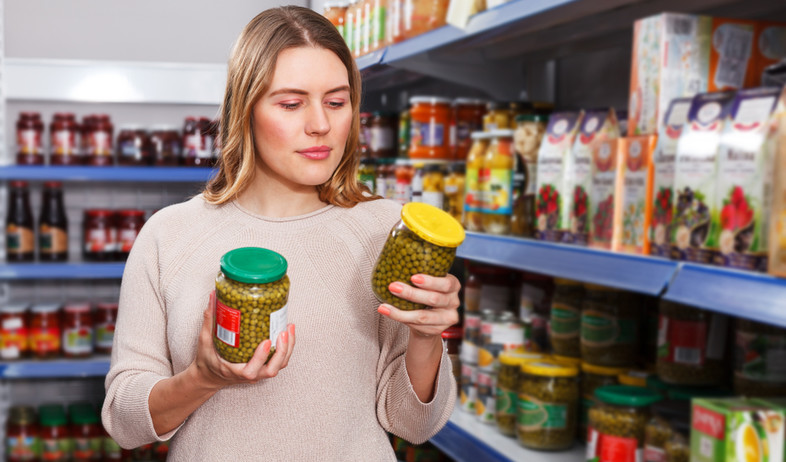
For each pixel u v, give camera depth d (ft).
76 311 12.51
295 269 3.74
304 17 3.59
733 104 3.74
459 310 7.47
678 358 4.73
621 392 4.77
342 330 3.70
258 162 3.88
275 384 3.61
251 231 3.84
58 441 12.46
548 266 4.93
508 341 6.28
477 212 6.20
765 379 4.17
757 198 3.51
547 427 5.52
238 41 3.66
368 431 3.76
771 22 4.55
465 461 5.88
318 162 3.55
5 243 13.21
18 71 13.29
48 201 12.87
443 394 3.82
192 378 3.33
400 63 7.32
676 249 4.00
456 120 7.33
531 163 5.98
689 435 4.12
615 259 4.39
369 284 3.79
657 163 4.21
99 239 12.78
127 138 12.83
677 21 4.40
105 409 3.82
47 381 14.05
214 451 3.60
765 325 4.18
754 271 3.50
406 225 3.12
